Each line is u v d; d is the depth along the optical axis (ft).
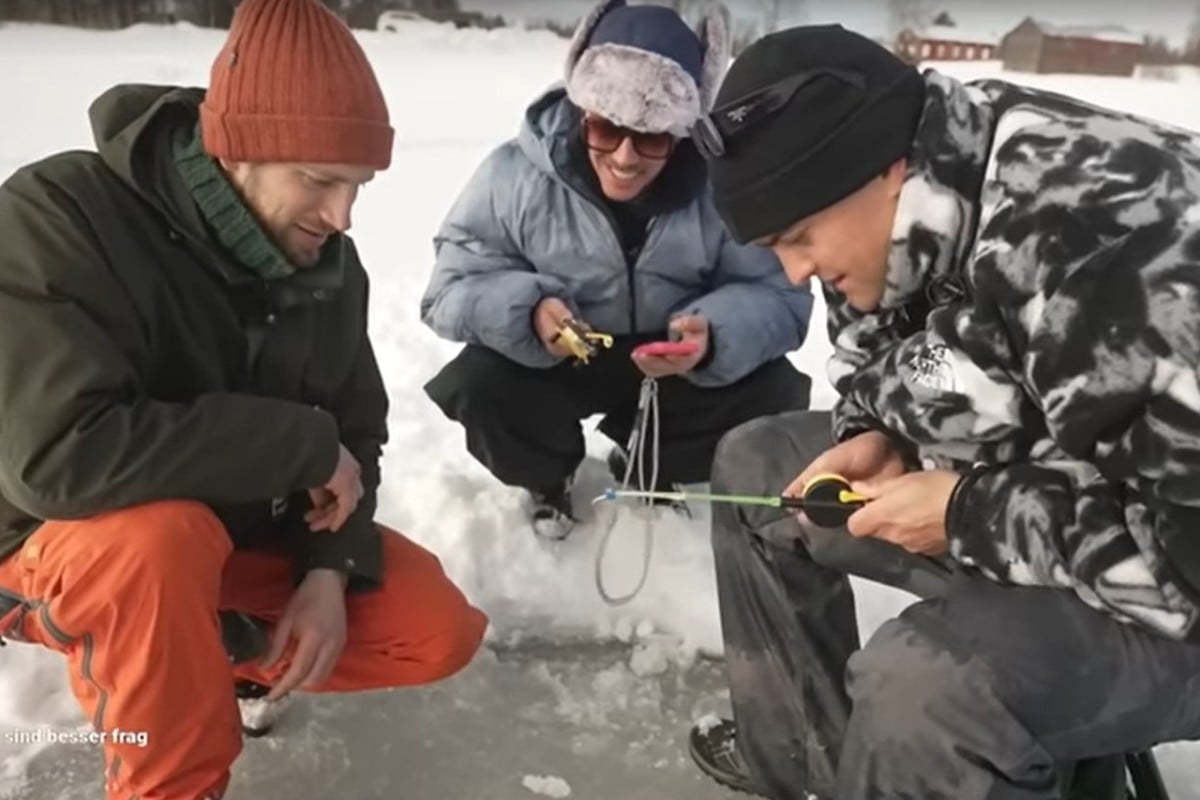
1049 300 3.94
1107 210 3.91
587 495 8.13
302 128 4.66
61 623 4.77
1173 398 3.75
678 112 6.56
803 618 5.67
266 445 4.98
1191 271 3.75
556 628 7.09
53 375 4.60
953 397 4.32
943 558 5.29
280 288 5.22
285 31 4.63
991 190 4.18
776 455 5.69
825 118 4.26
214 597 4.93
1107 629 4.27
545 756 6.18
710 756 6.11
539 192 7.22
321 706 6.40
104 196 4.86
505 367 7.43
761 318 7.29
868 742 4.41
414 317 11.09
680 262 7.41
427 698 6.54
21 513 5.03
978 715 4.23
